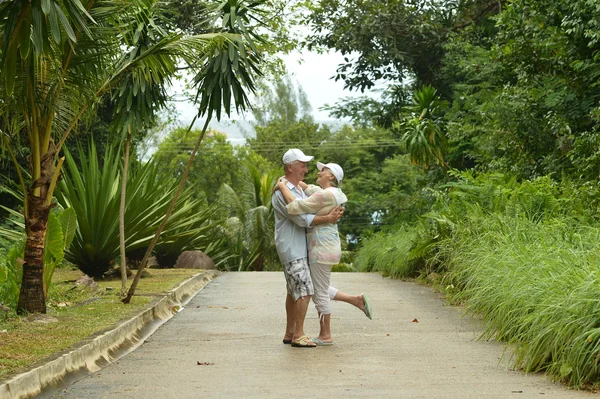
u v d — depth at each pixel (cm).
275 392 594
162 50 977
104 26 959
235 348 819
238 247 3038
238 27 1075
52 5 748
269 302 1259
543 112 1781
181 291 1355
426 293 1340
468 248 1232
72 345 721
